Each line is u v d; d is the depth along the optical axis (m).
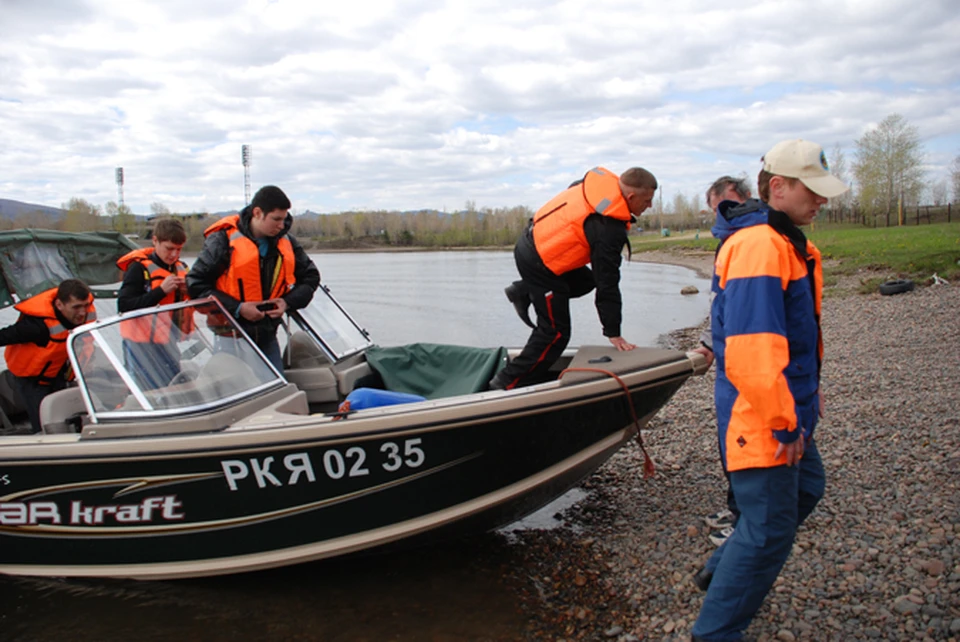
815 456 2.74
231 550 3.46
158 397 3.48
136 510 3.41
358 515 3.41
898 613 2.81
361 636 3.23
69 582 3.74
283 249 4.43
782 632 2.76
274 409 3.72
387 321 17.02
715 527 3.79
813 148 2.45
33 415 4.32
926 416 5.12
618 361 3.62
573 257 3.72
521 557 3.89
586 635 3.10
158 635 3.31
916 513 3.57
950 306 11.58
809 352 2.46
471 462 3.39
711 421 6.00
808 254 2.49
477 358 4.59
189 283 4.24
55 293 4.29
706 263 38.88
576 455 3.58
